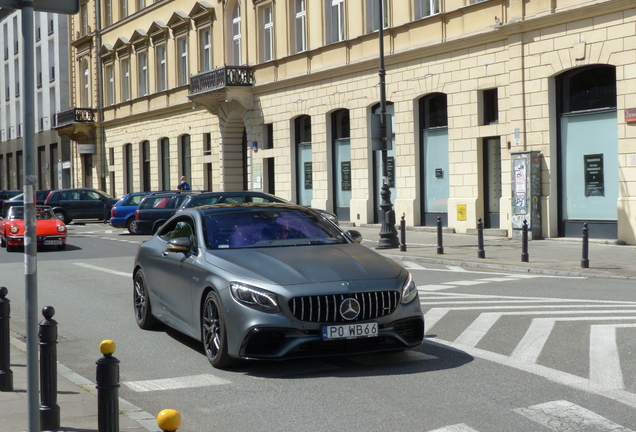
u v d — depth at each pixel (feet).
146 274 30.91
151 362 25.40
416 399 19.76
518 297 37.40
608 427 17.15
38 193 129.70
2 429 17.03
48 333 17.43
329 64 93.40
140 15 141.79
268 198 71.05
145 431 16.99
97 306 38.19
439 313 32.94
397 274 23.59
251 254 24.59
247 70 107.76
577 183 66.69
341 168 94.27
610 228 64.18
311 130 97.35
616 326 28.96
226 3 113.70
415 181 82.69
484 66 73.41
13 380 22.25
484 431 17.04
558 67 66.13
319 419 18.34
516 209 69.05
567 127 67.15
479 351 25.29
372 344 22.70
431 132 81.66
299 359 24.76
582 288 40.42
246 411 19.24
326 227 27.81
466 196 76.28
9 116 219.82
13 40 212.02
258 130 107.55
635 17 60.18
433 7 80.43
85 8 167.32
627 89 61.00
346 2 90.38
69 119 161.68
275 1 103.09
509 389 20.49
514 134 70.18
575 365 23.06
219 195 70.33
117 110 152.97
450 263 54.85
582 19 63.98
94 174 163.63
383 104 65.87
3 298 21.26
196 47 122.72
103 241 84.02
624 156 61.62
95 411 18.80
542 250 60.44
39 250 72.54
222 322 23.04
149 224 90.94
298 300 21.97
